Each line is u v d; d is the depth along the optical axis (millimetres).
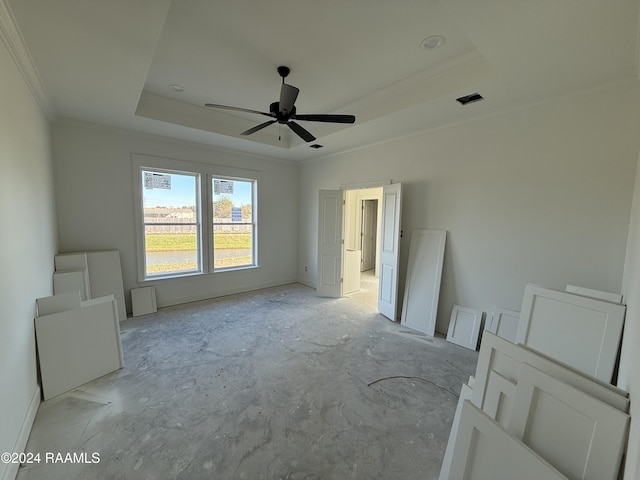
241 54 2346
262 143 4297
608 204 2271
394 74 2613
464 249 3207
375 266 7375
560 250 2535
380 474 1522
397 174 3900
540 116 2594
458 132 3207
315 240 5449
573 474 982
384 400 2137
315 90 2957
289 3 1767
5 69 1654
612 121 2225
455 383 2379
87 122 3350
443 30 1999
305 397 2154
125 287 3832
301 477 1495
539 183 2627
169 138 4004
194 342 3062
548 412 1078
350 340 3205
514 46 1753
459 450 1125
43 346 2061
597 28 1552
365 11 1827
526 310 2107
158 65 2543
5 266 1536
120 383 2297
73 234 3408
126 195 3760
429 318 3422
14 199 1747
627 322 1559
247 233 5215
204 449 1660
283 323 3676
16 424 1570
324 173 5152
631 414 919
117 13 1548
